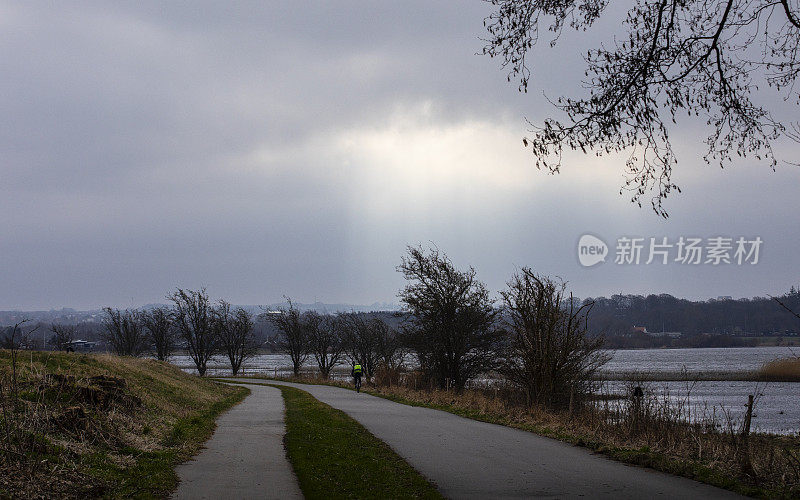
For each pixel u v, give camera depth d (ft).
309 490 32.50
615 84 35.70
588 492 31.81
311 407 85.05
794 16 33.30
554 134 36.01
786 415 110.93
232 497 31.07
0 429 32.37
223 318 243.19
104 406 47.34
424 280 129.29
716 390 166.71
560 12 35.76
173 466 38.86
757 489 31.99
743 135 36.78
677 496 30.81
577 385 74.38
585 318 75.36
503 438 52.70
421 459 42.09
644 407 51.72
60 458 32.45
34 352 60.90
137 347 220.84
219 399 99.30
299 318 241.55
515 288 79.10
